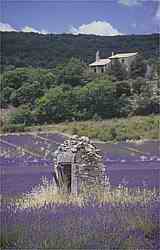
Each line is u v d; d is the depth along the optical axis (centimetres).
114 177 1845
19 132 4550
